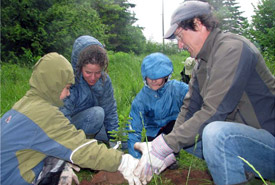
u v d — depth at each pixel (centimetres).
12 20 1013
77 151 178
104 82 276
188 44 177
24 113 172
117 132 223
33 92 178
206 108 163
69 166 210
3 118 179
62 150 175
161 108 263
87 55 233
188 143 169
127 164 197
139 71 700
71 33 1043
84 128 281
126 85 519
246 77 156
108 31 2639
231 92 155
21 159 174
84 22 1123
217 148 157
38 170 186
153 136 278
